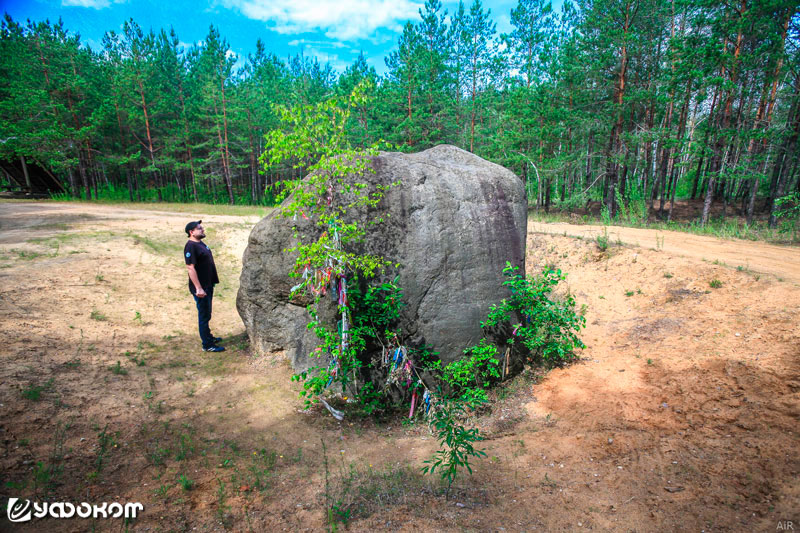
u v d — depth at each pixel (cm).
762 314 604
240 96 3538
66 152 3016
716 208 2409
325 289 543
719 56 1575
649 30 2152
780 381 438
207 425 451
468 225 629
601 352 668
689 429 400
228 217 1686
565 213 2497
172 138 3544
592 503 312
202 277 637
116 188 3966
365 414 531
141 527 275
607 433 426
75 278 781
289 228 617
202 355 632
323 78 4919
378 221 594
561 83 2266
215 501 318
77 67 3206
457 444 363
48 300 664
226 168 3569
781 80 1725
